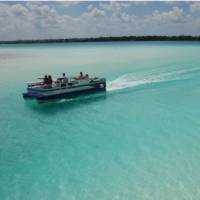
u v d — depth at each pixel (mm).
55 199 9266
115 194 9484
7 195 9484
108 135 14586
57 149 13031
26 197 9367
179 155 12016
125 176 10539
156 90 24719
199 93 23375
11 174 10828
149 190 9633
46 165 11516
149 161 11602
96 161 11766
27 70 41125
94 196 9391
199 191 9484
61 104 20719
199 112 18016
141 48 99438
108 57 59312
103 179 10383
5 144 13609
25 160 11961
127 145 13273
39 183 10188
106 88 24984
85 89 21953
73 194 9508
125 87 25984
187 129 15000
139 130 15133
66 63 49219
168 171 10766
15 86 27969
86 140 14000
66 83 20953
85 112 18625
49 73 37219
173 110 18594
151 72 34125
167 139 13766
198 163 11289
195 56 55531
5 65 49031
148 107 19453
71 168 11242
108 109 19219
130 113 18188
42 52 92562
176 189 9617
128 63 45156
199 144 13055
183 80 28859
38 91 19938
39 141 13953
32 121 16953
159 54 63719
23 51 106625
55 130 15445
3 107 20047
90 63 47625
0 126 16078
